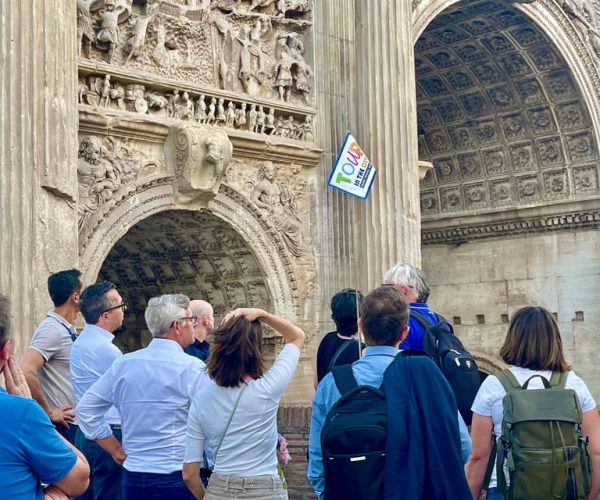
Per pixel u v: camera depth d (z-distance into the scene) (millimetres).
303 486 11203
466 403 6316
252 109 12867
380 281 13234
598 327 18750
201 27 12547
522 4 16734
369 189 13047
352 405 5039
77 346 6859
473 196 19969
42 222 9688
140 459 5996
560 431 5305
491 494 5734
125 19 11758
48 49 9945
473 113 19375
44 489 4164
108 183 11281
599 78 18281
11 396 3965
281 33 13555
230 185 12539
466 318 20281
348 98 13883
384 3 13672
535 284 19422
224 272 13492
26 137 9641
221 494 5348
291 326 5766
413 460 4887
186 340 6223
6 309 4008
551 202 18875
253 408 5395
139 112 11680
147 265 14180
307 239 13438
